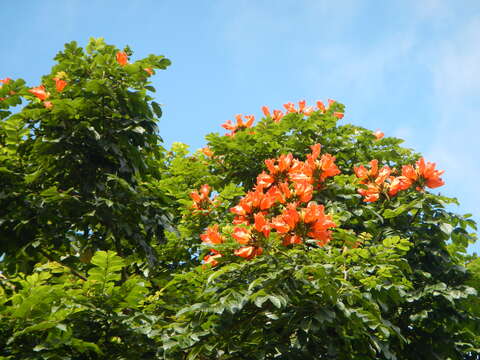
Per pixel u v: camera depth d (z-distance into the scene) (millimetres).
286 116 8898
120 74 6605
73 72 6637
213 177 8531
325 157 5965
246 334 4988
